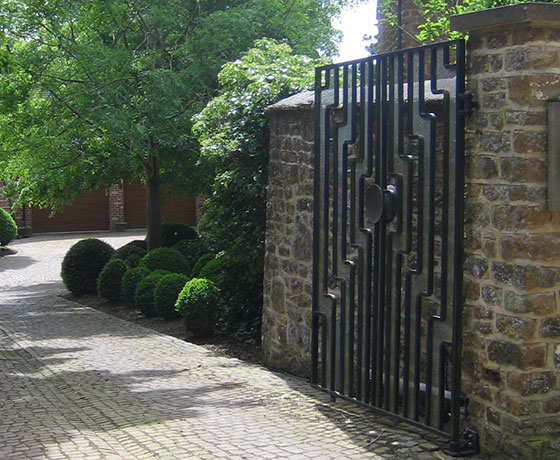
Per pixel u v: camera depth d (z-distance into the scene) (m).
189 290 9.84
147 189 15.70
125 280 12.91
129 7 13.98
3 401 6.40
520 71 4.29
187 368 7.79
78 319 11.86
